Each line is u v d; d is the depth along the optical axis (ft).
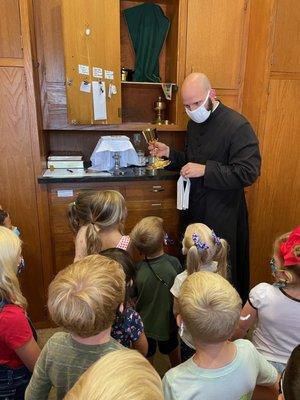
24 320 3.57
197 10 7.30
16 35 6.04
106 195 5.08
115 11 7.02
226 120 6.60
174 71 7.97
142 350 4.08
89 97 7.17
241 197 6.96
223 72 7.77
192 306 2.98
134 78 8.27
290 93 7.49
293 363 1.94
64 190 7.12
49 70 7.25
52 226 7.29
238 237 7.18
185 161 7.64
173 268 5.37
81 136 8.53
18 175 6.75
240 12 7.48
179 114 7.93
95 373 1.58
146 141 8.23
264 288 3.98
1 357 3.60
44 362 2.87
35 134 6.60
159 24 8.10
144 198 7.66
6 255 3.67
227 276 5.51
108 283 2.81
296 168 8.05
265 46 7.11
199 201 6.98
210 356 2.99
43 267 7.38
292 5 6.97
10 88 6.27
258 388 3.57
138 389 1.49
